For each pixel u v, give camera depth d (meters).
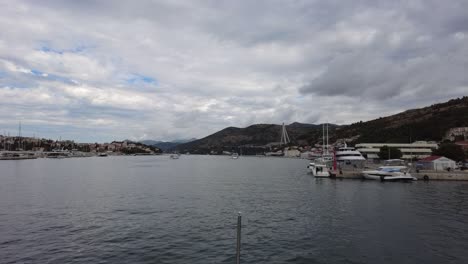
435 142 179.12
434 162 95.56
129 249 26.53
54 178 89.31
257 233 31.33
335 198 52.91
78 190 62.69
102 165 173.12
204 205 46.19
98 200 50.25
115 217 37.94
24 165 165.12
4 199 51.00
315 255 25.31
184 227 33.50
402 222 35.34
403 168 88.00
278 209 43.25
